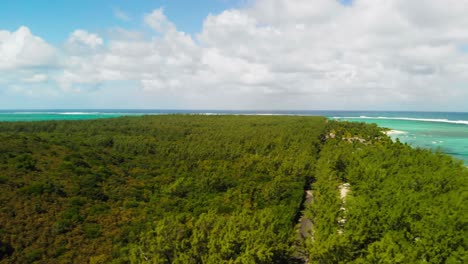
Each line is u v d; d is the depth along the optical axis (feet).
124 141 274.57
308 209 140.36
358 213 117.08
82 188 160.97
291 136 318.04
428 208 116.26
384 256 88.69
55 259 108.99
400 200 125.39
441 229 100.94
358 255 101.55
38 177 163.53
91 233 124.57
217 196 163.53
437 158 205.26
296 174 198.59
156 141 292.20
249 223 107.45
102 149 246.88
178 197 163.02
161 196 166.09
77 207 142.72
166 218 117.29
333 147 263.49
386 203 128.06
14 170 164.55
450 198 130.62
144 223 130.93
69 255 111.24
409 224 111.14
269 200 161.68
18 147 200.75
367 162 196.03
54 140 241.55
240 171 202.49
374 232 109.19
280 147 270.26
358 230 106.83
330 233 107.55
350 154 222.28
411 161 197.36
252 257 89.51
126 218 137.59
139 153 254.27
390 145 258.57
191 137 320.70
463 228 105.09
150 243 103.65
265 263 92.68
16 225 123.44
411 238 105.60
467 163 285.02
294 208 149.59
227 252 93.04
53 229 124.67
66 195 153.17
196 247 97.04
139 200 161.89
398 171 177.78
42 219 129.70
